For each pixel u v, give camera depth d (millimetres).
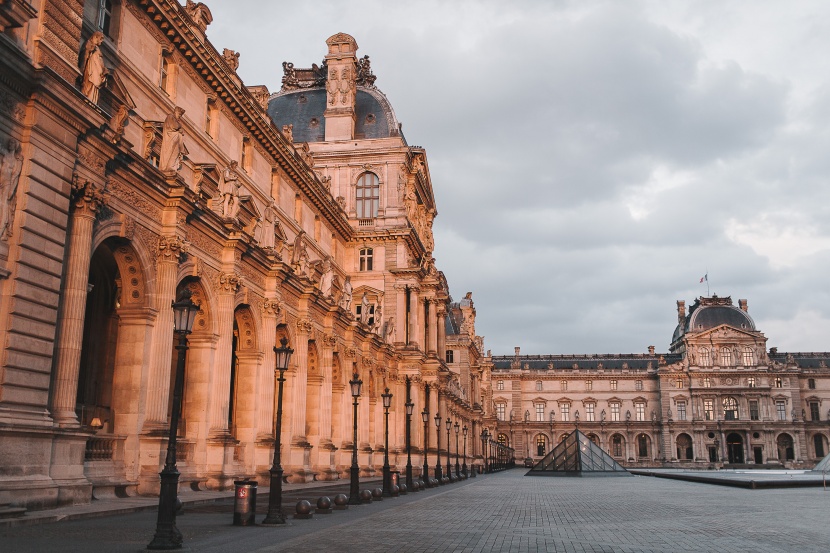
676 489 52188
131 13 33875
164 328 30609
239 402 41500
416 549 17156
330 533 20203
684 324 183750
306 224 60812
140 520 21312
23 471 20703
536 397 182375
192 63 39812
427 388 78062
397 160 75875
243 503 21547
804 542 19422
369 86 83312
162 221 31516
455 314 153625
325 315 54438
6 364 20656
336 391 57625
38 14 22734
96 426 31219
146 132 34062
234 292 37469
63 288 24188
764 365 164500
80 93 23828
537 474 90500
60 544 16062
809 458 162000
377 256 74438
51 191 22734
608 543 18875
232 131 45812
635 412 176250
